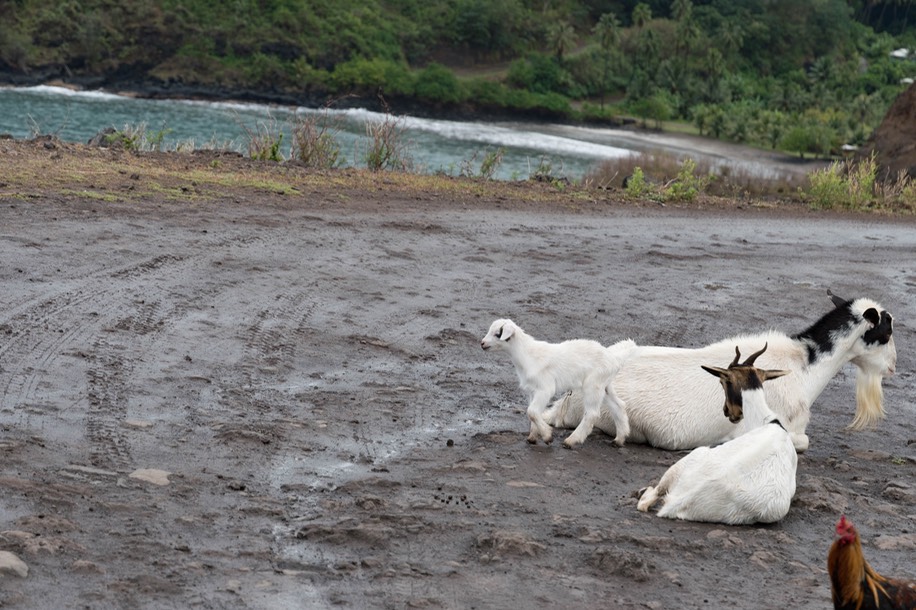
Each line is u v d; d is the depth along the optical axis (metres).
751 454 6.88
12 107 74.31
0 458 6.70
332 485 7.02
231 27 105.00
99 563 5.48
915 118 35.44
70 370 8.72
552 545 6.26
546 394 8.20
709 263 16.58
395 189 19.42
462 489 7.12
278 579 5.52
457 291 13.12
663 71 117.19
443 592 5.54
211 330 10.33
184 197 16.00
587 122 104.19
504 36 122.50
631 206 21.44
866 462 8.70
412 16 122.62
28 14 100.94
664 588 5.80
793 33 136.50
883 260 18.34
